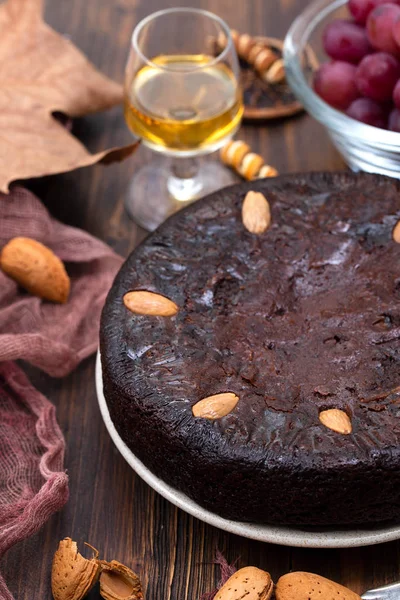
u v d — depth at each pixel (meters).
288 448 0.57
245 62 0.82
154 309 0.62
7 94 0.75
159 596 0.61
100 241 0.72
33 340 0.66
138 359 0.61
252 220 0.66
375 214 0.65
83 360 0.70
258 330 0.62
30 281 0.70
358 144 0.71
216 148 0.72
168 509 0.63
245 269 0.64
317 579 0.58
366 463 0.57
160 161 0.79
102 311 0.63
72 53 0.78
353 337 0.61
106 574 0.60
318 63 0.79
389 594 0.58
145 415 0.59
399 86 0.69
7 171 0.71
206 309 0.63
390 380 0.60
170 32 0.75
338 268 0.64
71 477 0.65
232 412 0.59
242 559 0.61
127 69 0.71
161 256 0.65
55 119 0.75
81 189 0.77
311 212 0.66
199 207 0.67
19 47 0.77
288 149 0.78
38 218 0.72
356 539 0.58
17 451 0.65
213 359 0.61
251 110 0.79
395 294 0.63
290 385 0.60
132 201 0.76
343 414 0.58
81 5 0.87
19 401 0.68
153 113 0.70
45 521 0.62
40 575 0.61
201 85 0.71
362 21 0.72
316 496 0.58
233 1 0.87
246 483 0.58
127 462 0.64
